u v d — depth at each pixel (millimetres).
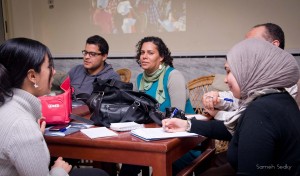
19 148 956
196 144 1426
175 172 1664
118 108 1463
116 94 1490
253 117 974
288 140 969
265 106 981
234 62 1091
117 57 4375
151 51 2088
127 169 1961
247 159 944
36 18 4672
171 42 4145
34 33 4703
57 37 4641
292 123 980
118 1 4285
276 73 1035
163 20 4129
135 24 4262
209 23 3936
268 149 938
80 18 4488
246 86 1072
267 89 1038
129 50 4344
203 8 3926
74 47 4590
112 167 2010
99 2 4363
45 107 1418
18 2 4664
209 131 1387
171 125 1340
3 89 1023
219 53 3920
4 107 1007
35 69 1070
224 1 3826
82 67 2803
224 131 1366
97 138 1213
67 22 4559
